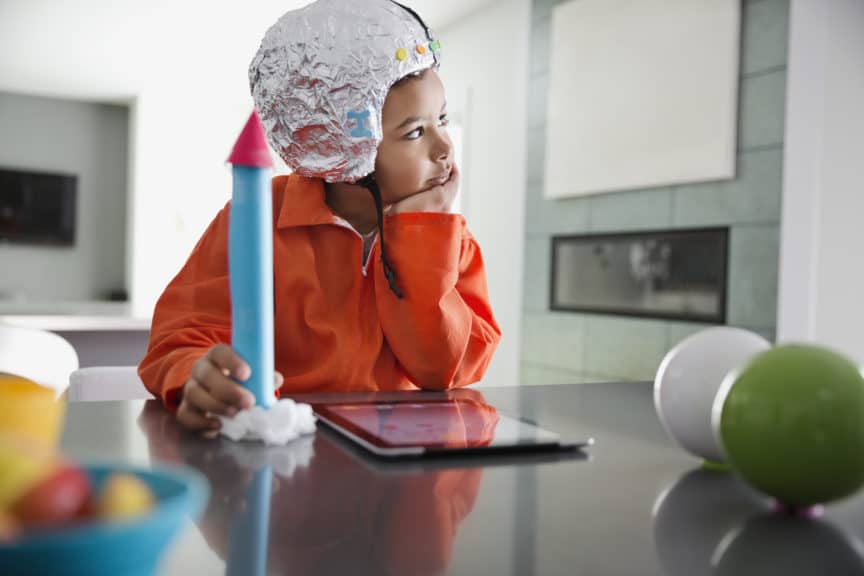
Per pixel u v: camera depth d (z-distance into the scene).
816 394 0.39
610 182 3.28
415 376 0.96
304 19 0.89
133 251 6.77
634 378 3.18
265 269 0.54
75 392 1.12
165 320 0.89
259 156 0.51
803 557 0.34
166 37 5.18
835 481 0.38
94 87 6.58
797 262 2.53
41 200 6.90
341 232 1.01
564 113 3.58
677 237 2.99
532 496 0.43
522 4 3.98
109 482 0.23
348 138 0.89
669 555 0.34
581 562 0.33
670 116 2.98
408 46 0.89
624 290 3.27
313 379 0.95
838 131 2.49
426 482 0.46
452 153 0.97
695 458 0.54
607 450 0.56
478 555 0.33
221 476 0.46
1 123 6.78
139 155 6.70
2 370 1.01
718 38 2.78
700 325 2.87
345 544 0.34
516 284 3.98
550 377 3.70
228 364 0.56
